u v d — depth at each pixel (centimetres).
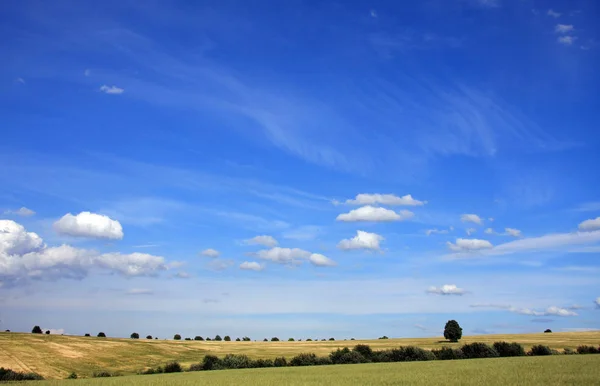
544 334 13812
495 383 3425
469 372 4566
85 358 8575
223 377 5031
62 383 4856
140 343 10956
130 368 8138
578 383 3291
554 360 5925
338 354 8294
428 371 4975
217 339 16275
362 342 13312
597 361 5534
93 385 4409
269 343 13150
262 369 6681
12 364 7488
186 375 5753
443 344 12131
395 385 3572
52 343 9419
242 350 11069
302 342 13612
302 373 5394
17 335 9944
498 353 8444
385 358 8350
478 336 14562
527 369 4597
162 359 9312
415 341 13375
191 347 11281
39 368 7450
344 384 3800
